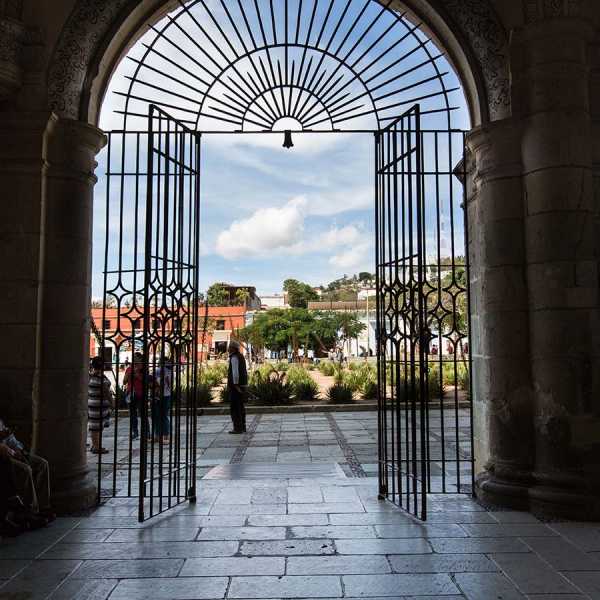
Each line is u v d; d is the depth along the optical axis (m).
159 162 5.00
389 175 5.29
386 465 5.23
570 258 4.81
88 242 5.34
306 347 44.50
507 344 5.05
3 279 4.97
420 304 4.62
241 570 3.56
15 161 5.00
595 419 4.73
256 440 9.27
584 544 3.99
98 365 8.10
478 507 4.90
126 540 4.13
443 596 3.17
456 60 5.76
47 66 5.08
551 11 5.01
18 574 3.52
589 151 4.92
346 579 3.41
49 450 4.96
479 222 5.39
